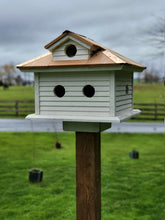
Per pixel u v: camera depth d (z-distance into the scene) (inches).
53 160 313.0
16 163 300.0
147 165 291.6
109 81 106.7
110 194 215.5
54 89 116.3
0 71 1534.2
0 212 187.8
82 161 116.0
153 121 616.4
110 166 288.7
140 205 196.9
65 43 110.3
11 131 482.3
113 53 113.3
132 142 409.1
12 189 228.1
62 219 176.1
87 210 117.6
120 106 119.8
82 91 111.5
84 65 103.8
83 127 113.7
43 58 117.6
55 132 462.3
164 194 214.5
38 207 194.4
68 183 239.9
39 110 119.3
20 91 1190.9
